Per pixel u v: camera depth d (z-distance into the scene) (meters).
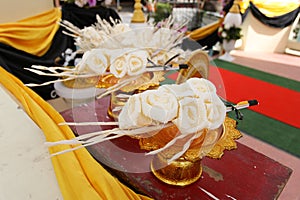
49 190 0.38
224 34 2.47
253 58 2.62
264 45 2.92
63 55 1.25
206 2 3.18
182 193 0.42
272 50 2.94
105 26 0.63
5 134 0.51
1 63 1.06
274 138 1.24
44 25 1.25
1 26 1.10
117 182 0.41
